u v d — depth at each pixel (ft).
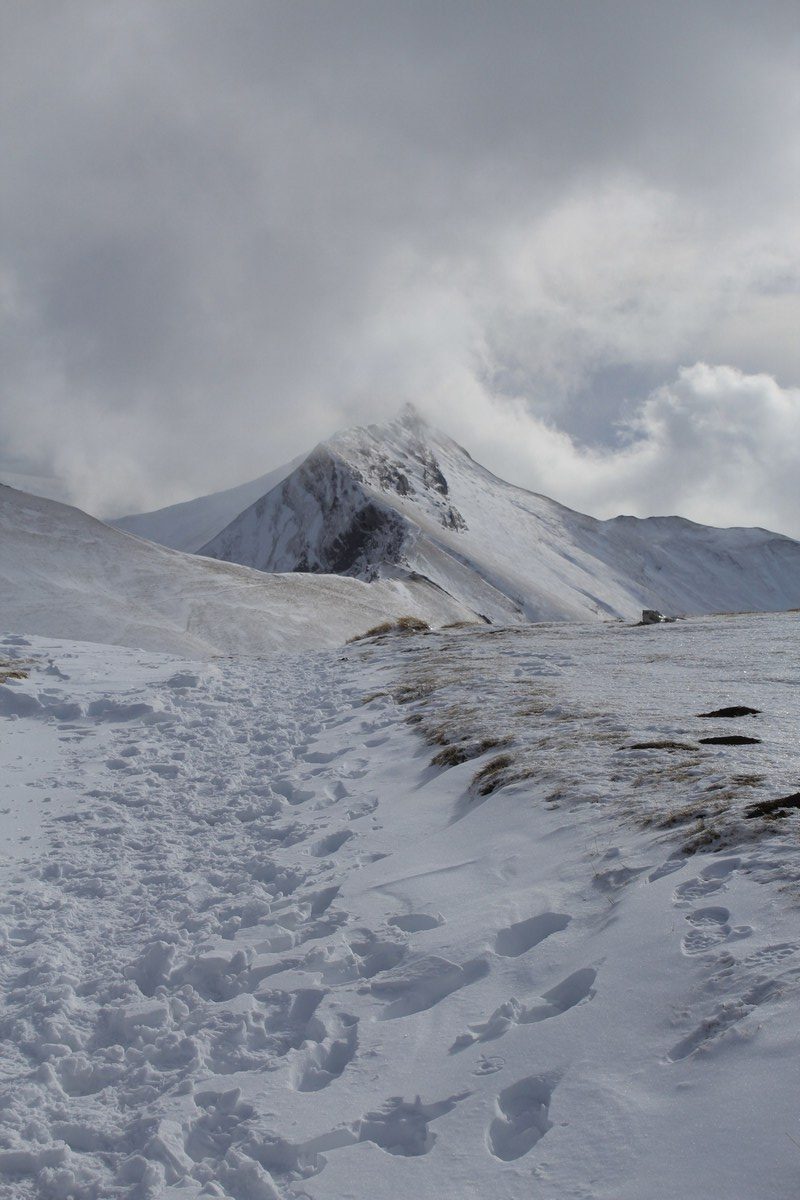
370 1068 16.89
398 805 34.53
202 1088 17.10
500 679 59.26
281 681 69.97
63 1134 16.33
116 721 54.90
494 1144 14.10
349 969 21.17
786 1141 11.56
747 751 32.99
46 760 46.03
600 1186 12.23
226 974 22.12
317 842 31.37
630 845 24.02
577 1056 15.34
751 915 17.89
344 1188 13.75
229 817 35.91
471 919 22.06
